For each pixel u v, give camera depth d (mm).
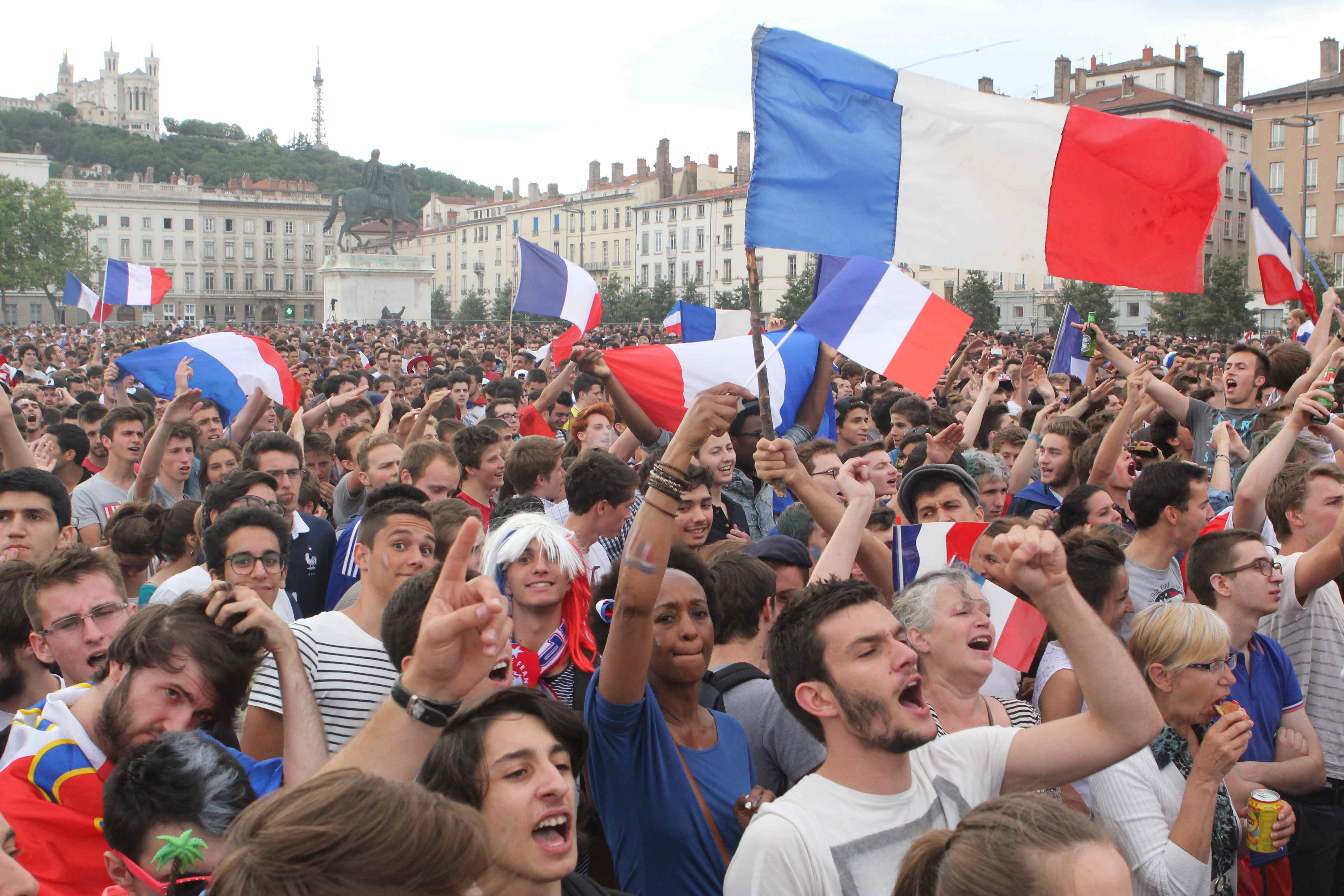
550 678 4059
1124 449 7094
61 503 5543
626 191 104062
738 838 3365
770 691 3914
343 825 1592
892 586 4609
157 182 170000
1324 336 9086
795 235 4102
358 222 65688
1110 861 2031
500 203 122688
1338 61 67875
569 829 2514
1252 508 5984
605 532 5449
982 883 2037
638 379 7637
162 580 5781
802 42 4223
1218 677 3852
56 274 98375
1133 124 4109
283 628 3352
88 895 2988
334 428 10844
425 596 3518
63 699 3289
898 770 2861
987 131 4191
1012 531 2807
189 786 2500
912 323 6160
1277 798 3865
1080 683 2873
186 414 7559
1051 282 62938
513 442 9500
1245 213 72188
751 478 7738
